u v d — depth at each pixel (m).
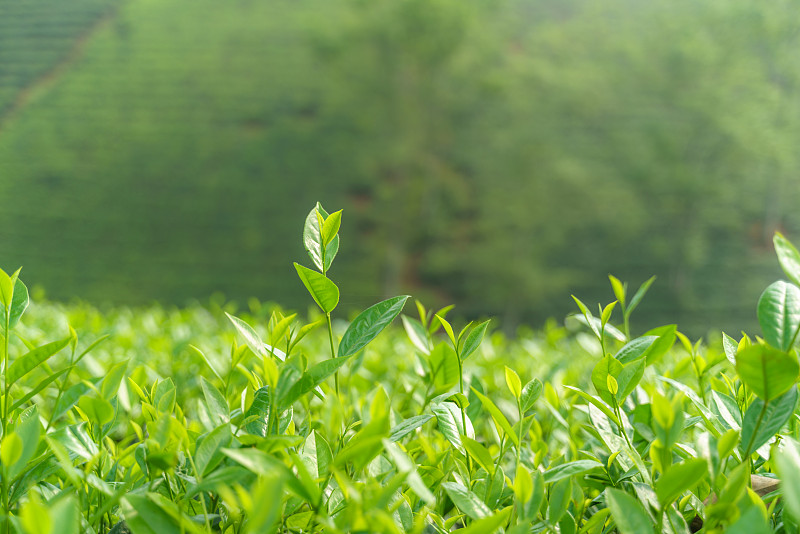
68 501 0.32
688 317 23.47
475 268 24.55
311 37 27.20
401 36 25.42
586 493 0.62
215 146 27.78
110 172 26.66
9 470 0.43
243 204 26.39
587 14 29.53
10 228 24.58
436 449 0.71
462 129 27.08
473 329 0.64
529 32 29.58
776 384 0.40
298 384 0.47
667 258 25.09
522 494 0.43
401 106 26.89
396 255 25.39
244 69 30.33
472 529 0.38
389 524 0.34
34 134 27.88
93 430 0.60
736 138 24.98
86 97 29.23
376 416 0.45
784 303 0.44
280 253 25.14
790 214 25.38
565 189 25.62
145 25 32.31
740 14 25.44
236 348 0.67
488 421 0.88
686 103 26.05
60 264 23.53
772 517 0.51
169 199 26.28
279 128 27.91
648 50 27.27
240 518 0.45
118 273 23.64
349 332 0.56
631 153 26.03
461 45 25.94
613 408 0.57
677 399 0.43
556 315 24.83
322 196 26.84
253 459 0.37
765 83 25.72
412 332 0.81
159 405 0.60
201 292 23.53
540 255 25.11
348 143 27.05
